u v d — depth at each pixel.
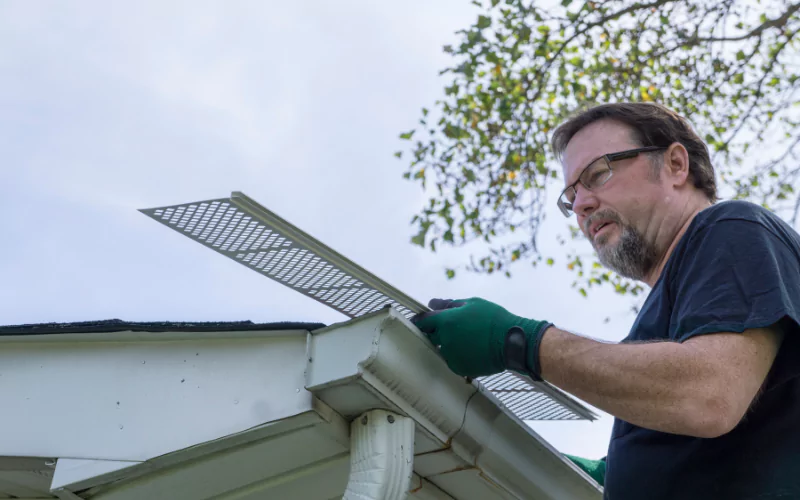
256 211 1.57
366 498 1.72
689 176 2.02
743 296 1.49
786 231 1.65
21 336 2.11
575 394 1.58
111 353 2.05
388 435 1.77
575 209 2.06
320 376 1.74
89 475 1.93
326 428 1.80
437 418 1.86
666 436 1.64
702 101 6.46
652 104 2.08
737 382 1.42
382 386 1.73
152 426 1.92
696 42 6.42
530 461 2.15
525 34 6.49
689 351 1.44
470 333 1.71
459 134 6.72
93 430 1.98
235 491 2.06
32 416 2.05
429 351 1.78
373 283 1.78
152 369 1.98
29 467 2.11
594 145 2.04
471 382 1.88
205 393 1.88
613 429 1.80
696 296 1.54
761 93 6.38
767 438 1.53
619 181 1.99
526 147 6.77
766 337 1.47
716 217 1.66
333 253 1.69
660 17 6.46
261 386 1.82
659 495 1.61
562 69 6.55
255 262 1.78
